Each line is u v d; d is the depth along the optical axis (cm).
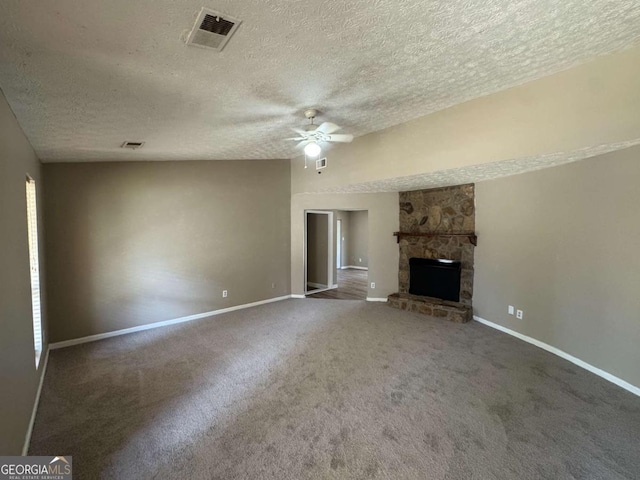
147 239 489
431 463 211
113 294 461
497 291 466
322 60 218
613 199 302
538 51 231
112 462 214
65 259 423
